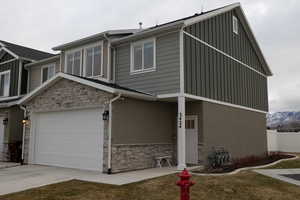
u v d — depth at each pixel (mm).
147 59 12312
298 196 7180
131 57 12844
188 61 11555
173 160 12859
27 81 18688
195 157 12227
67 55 15500
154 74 11930
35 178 9172
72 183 8328
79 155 11336
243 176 9492
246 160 14477
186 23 11336
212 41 13461
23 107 13758
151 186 7848
